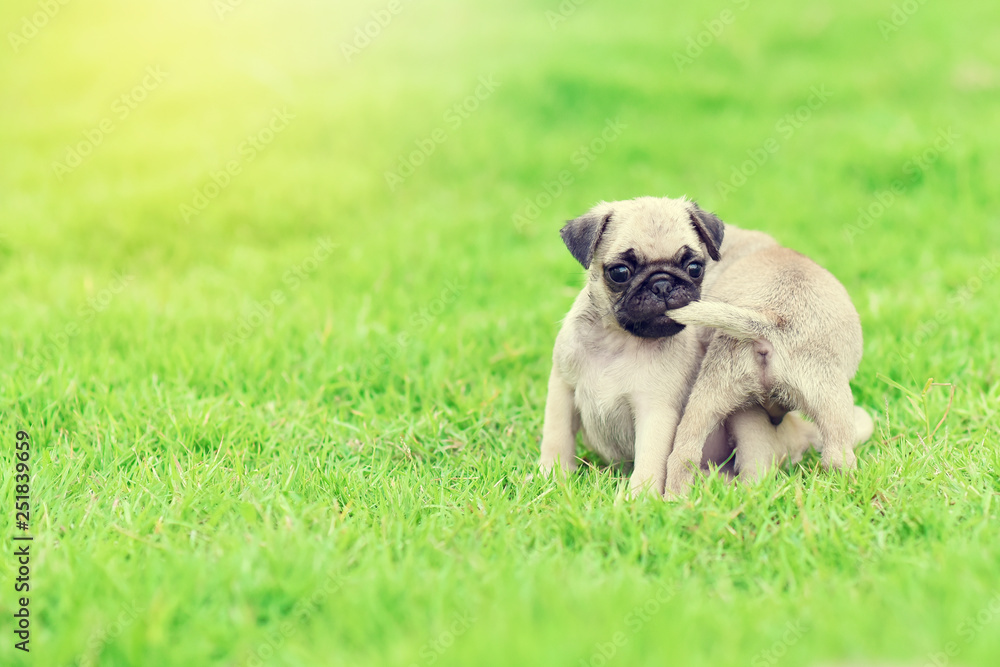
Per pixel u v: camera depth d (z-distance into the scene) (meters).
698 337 4.61
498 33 15.07
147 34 14.27
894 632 2.84
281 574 3.24
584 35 14.90
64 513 3.85
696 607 3.01
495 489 4.14
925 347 5.80
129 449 4.60
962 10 16.05
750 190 9.65
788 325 4.18
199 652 2.80
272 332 6.39
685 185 10.06
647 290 4.25
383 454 4.83
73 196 9.40
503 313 6.88
